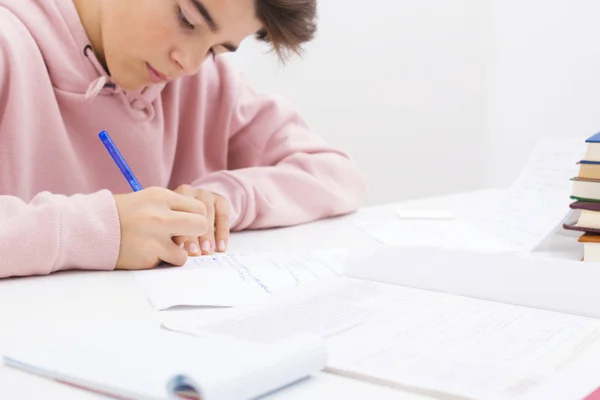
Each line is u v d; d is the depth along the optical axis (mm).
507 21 2096
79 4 998
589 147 688
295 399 378
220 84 1216
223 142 1219
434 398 377
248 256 774
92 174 1048
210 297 583
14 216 694
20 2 970
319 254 778
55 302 581
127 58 966
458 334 473
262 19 925
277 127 1213
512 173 2164
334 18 2027
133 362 396
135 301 585
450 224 1003
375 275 631
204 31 895
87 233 692
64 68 978
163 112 1148
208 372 352
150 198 735
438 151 2172
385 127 2139
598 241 681
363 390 389
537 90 2072
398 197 2170
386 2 2072
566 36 1990
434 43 2125
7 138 934
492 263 576
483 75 2156
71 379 386
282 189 1037
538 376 394
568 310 527
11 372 412
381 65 2102
